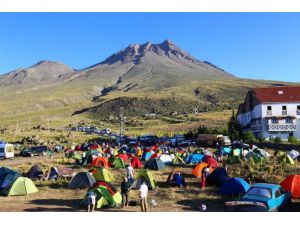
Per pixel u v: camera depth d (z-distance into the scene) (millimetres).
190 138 84312
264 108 77562
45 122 195250
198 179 32469
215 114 166125
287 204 20750
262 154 44375
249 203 18422
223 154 52344
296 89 80938
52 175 32562
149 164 40844
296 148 55906
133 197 24375
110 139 96188
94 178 29188
